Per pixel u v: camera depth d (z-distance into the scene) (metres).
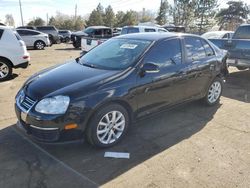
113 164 3.70
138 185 3.29
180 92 5.04
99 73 4.13
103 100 3.79
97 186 3.26
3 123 4.88
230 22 45.44
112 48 4.88
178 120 5.22
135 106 4.25
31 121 3.67
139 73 4.24
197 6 39.12
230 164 3.79
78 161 3.74
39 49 19.86
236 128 4.97
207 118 5.38
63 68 4.50
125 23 63.53
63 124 3.59
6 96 6.54
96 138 3.89
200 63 5.38
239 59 8.26
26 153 3.89
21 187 3.20
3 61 8.23
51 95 3.67
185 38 5.19
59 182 3.30
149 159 3.84
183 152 4.06
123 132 4.23
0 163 3.64
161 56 4.63
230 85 8.09
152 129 4.79
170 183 3.35
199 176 3.50
